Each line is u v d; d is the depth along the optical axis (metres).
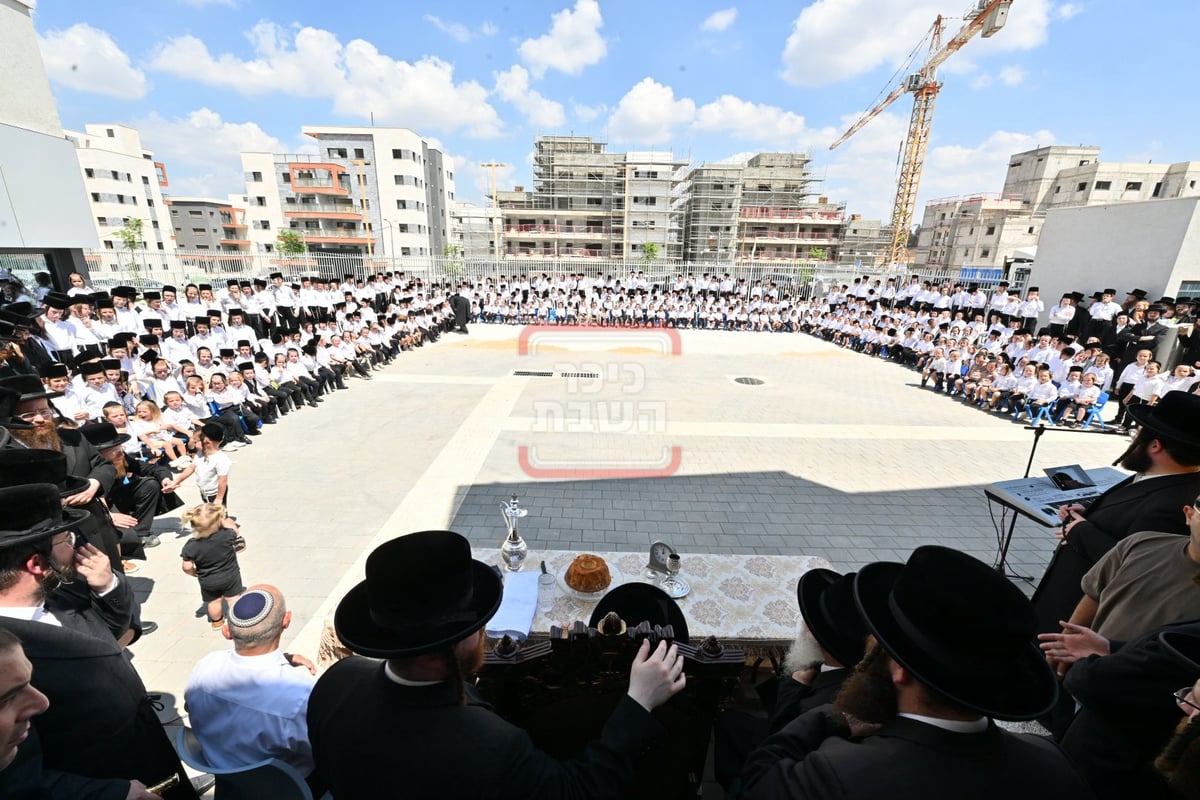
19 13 10.42
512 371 12.85
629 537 5.38
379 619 1.15
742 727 1.98
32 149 10.45
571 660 1.83
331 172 46.06
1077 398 9.54
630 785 1.25
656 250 51.06
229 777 1.86
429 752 1.11
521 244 53.12
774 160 58.34
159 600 4.18
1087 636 2.01
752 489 6.59
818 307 20.70
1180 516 2.30
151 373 7.95
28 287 11.51
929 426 9.42
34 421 3.36
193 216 53.31
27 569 1.72
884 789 1.02
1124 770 1.61
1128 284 14.10
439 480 6.64
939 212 52.59
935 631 1.09
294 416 9.17
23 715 1.24
